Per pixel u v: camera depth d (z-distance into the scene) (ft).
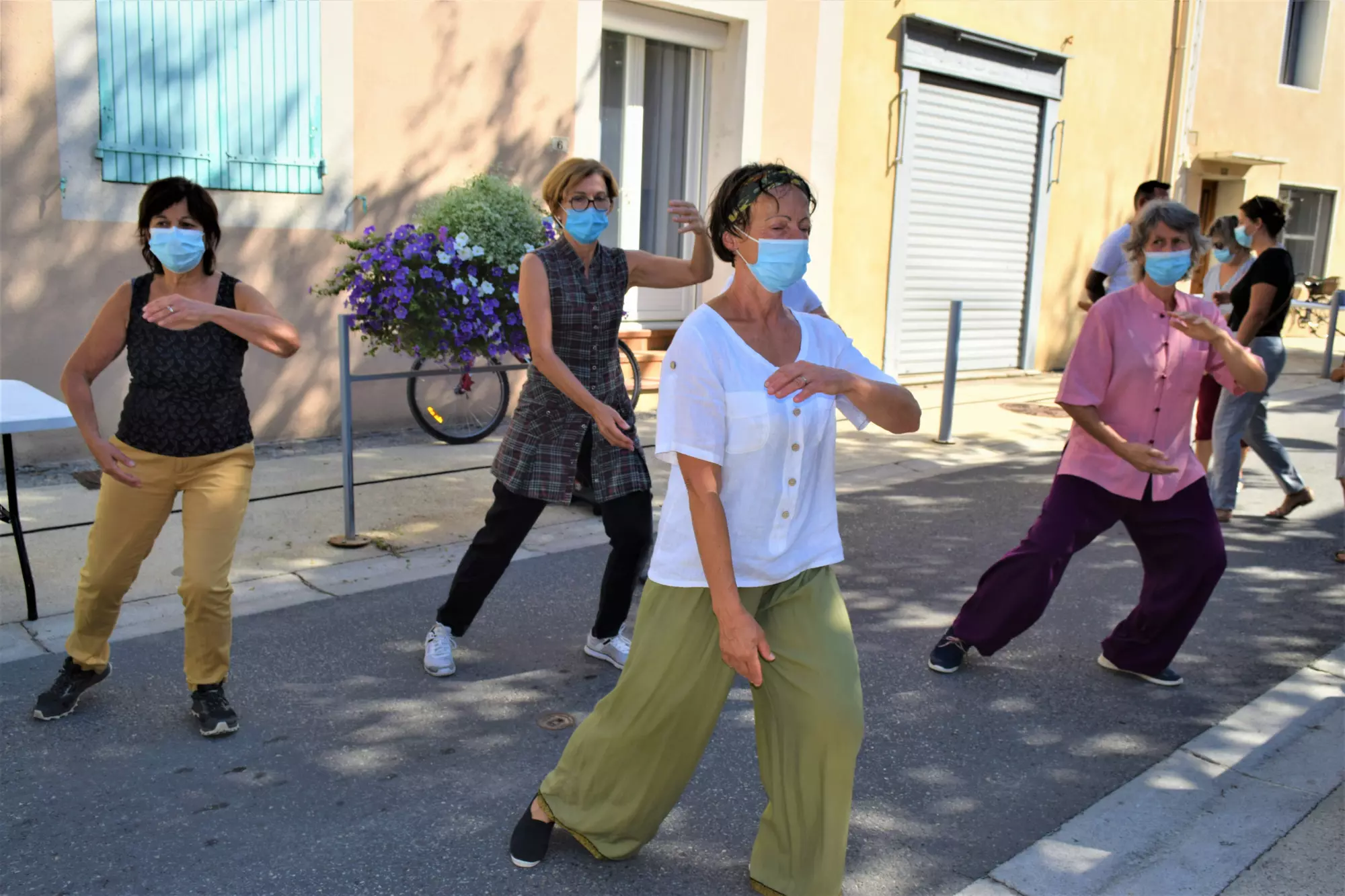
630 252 13.52
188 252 10.94
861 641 15.23
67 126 21.49
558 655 14.34
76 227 21.91
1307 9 58.65
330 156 24.94
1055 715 13.08
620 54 31.63
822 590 8.55
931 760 11.89
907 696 13.48
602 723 9.03
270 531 18.76
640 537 13.41
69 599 15.42
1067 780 11.55
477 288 17.71
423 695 13.05
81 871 9.44
